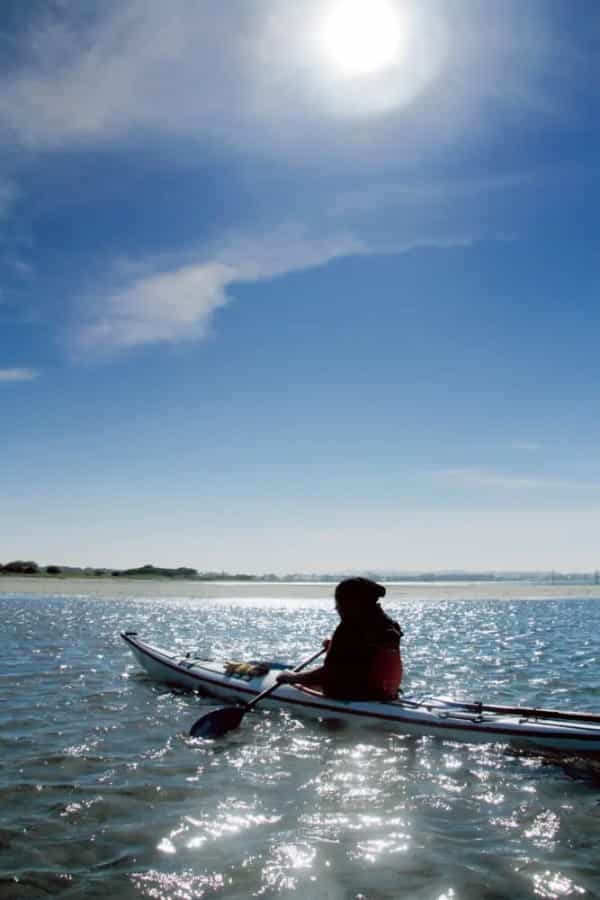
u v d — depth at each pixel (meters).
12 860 4.44
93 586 56.12
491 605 42.56
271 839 4.91
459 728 7.66
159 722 8.46
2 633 18.59
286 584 87.25
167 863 4.47
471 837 5.02
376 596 8.80
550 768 6.78
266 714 8.96
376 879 4.31
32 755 6.82
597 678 12.68
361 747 7.45
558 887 4.24
